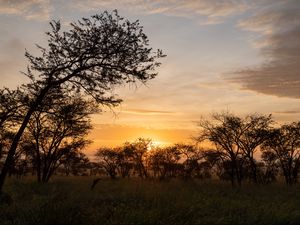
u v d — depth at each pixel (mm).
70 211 11672
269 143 42500
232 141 40656
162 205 14344
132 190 21844
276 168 45438
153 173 60312
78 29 18359
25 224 10875
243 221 12750
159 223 11531
